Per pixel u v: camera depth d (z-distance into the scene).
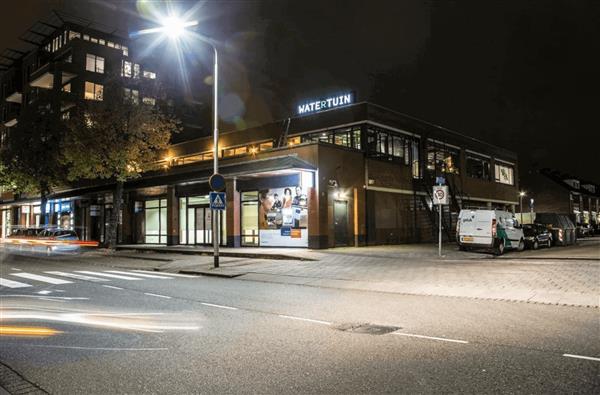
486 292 11.36
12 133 37.97
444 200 19.92
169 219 32.59
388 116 31.02
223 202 18.44
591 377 5.09
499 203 46.41
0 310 9.59
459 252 22.61
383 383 5.02
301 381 5.13
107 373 5.53
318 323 8.20
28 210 54.94
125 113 28.58
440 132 36.91
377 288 12.59
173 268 18.77
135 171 29.70
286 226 26.11
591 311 8.93
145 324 8.20
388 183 30.47
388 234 30.14
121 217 37.78
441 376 5.21
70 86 54.41
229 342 6.89
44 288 13.09
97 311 9.48
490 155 45.16
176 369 5.64
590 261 17.50
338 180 26.31
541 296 10.58
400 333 7.35
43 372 5.61
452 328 7.67
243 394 4.78
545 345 6.46
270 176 26.73
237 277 15.92
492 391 4.72
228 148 35.69
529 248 25.64
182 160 38.78
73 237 31.92
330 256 20.91
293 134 32.41
